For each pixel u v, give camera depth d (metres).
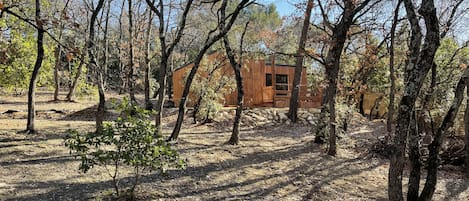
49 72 13.34
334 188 7.48
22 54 11.16
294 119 15.93
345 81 13.38
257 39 16.47
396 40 13.78
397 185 4.91
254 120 15.35
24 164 7.44
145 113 5.36
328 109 11.53
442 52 12.65
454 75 12.05
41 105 19.56
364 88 14.20
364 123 16.34
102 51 23.20
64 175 6.88
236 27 16.16
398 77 14.30
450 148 10.05
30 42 11.39
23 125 12.08
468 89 8.73
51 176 6.77
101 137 5.03
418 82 4.83
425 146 9.64
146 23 21.17
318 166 9.14
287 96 21.09
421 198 5.65
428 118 11.19
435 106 11.59
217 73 15.32
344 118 12.03
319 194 7.00
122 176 7.04
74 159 8.01
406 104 4.87
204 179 7.32
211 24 22.59
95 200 5.62
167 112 16.69
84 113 16.61
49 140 9.75
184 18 10.77
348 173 8.72
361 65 13.87
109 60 29.41
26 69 11.47
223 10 10.44
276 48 21.91
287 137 12.87
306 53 11.49
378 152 10.91
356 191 7.40
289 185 7.43
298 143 11.77
